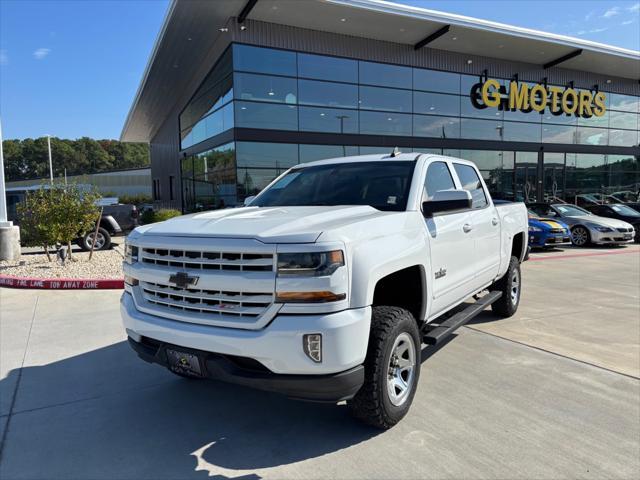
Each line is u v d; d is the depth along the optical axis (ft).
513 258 20.38
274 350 8.63
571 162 90.17
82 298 24.61
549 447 9.76
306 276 8.63
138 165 499.51
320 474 8.94
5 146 402.11
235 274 9.00
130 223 47.21
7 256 36.29
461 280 14.24
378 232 10.09
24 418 11.37
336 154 65.21
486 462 9.24
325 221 10.07
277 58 60.64
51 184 33.73
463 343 16.63
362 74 66.64
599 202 77.25
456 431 10.45
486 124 79.00
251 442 10.19
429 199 13.05
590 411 11.37
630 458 9.34
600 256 42.32
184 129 94.27
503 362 14.75
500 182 81.82
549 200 83.76
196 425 11.00
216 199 68.33
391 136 69.51
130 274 10.85
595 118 92.63
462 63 75.61
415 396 12.25
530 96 82.74
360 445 9.95
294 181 15.07
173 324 9.72
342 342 8.66
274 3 53.93
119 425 11.02
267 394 12.70
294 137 62.13
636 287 27.37
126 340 17.39
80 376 13.99
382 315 10.27
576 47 73.92
